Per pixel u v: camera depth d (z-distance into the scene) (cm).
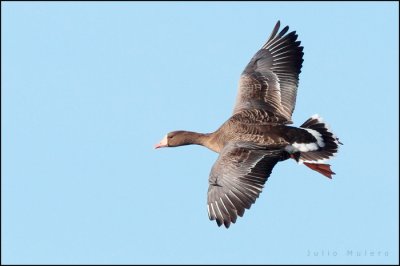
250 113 1873
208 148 1942
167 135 2039
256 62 1973
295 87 1927
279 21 1992
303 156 1811
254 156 1755
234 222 1694
